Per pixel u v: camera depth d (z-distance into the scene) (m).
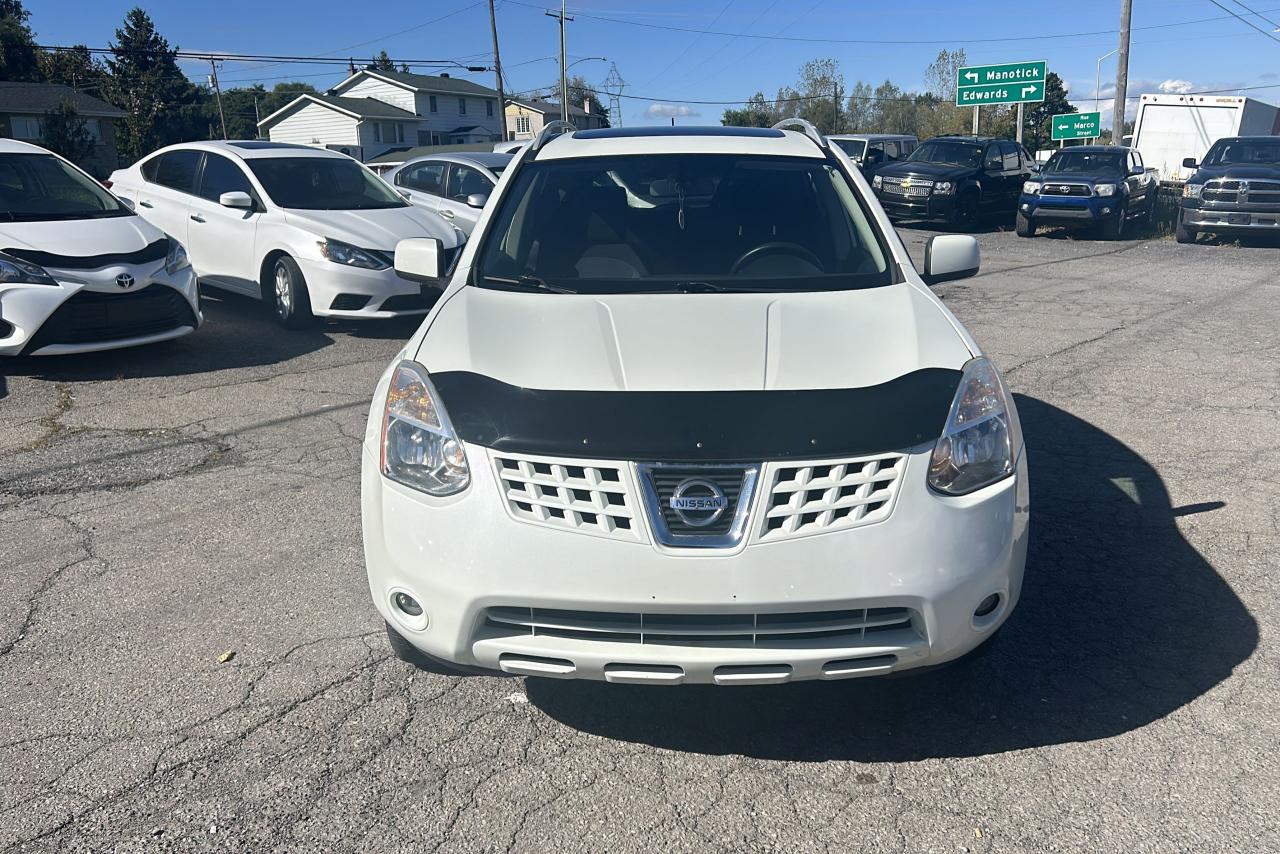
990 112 62.03
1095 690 3.11
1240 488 4.88
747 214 3.86
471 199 8.92
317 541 4.28
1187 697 3.06
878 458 2.55
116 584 3.87
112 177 10.58
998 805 2.58
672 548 2.47
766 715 3.01
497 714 3.01
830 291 3.40
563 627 2.54
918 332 3.04
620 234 3.79
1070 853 2.40
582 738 2.89
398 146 63.44
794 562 2.47
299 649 3.38
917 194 19.30
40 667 3.26
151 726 2.93
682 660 2.50
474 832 2.50
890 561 2.49
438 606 2.59
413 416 2.76
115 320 6.99
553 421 2.59
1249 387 6.84
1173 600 3.72
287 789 2.65
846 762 2.78
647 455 2.51
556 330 3.03
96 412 6.20
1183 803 2.57
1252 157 17.00
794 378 2.73
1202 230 16.70
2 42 60.47
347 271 8.19
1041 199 18.11
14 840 2.45
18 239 6.82
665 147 4.23
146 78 62.22
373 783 2.68
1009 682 3.17
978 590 2.59
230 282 9.17
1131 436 5.75
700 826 2.52
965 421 2.70
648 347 2.90
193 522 4.49
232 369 7.36
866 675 2.58
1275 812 2.53
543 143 4.45
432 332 3.11
